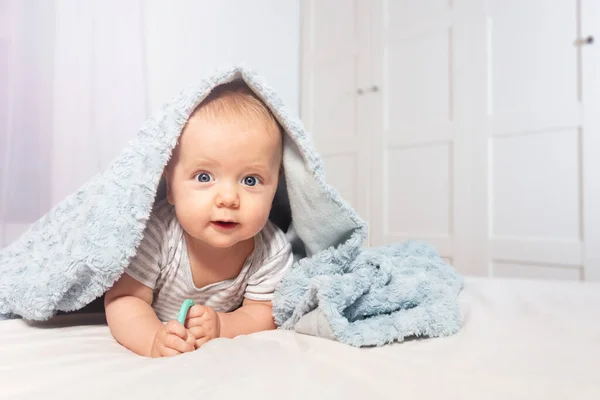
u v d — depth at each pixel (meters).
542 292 0.83
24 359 0.46
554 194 1.75
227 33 2.03
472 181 1.97
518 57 1.86
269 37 2.27
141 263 0.61
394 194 2.25
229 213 0.58
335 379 0.38
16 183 1.24
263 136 0.60
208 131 0.58
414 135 2.17
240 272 0.68
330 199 0.64
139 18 1.47
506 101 1.89
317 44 2.60
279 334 0.56
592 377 0.39
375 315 0.61
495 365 0.43
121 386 0.36
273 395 0.34
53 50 1.32
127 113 1.43
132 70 1.44
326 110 2.54
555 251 1.73
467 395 0.35
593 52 1.67
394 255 0.90
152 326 0.56
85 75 1.37
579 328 0.57
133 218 0.57
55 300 0.59
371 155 2.34
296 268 0.67
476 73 1.97
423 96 2.16
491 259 1.90
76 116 1.35
